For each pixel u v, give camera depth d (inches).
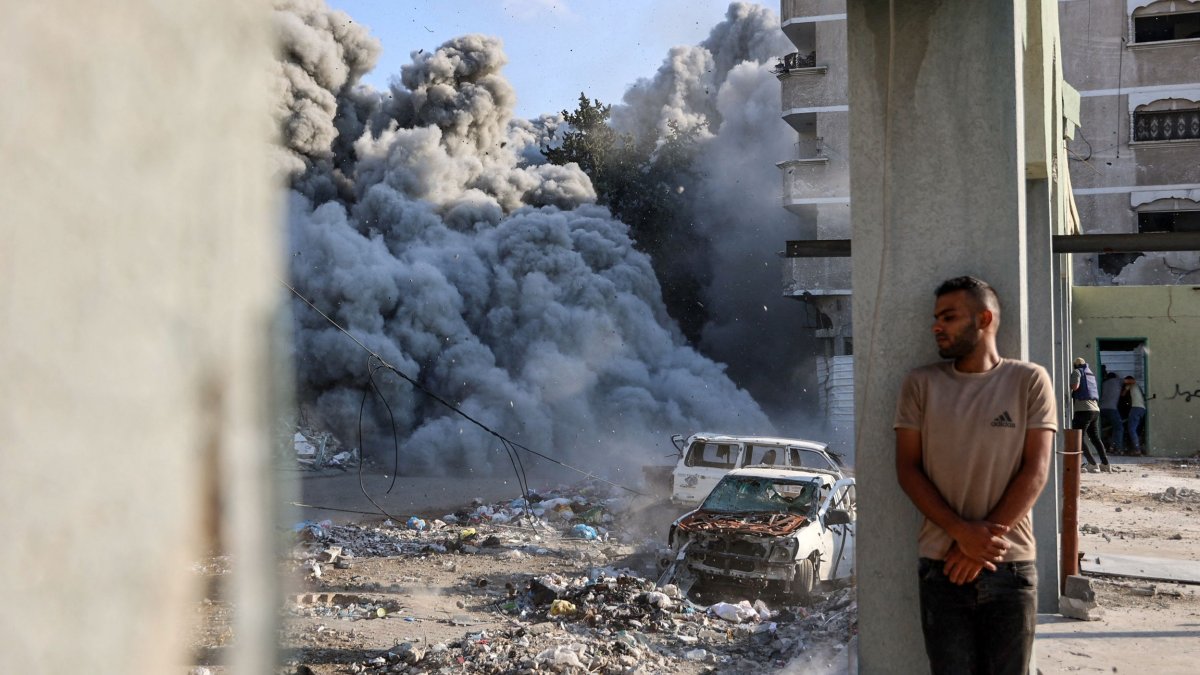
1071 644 220.1
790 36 1378.0
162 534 14.3
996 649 121.3
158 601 14.2
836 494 468.8
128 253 14.1
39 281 13.2
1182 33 1311.5
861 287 145.9
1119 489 624.7
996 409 122.5
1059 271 393.4
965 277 128.5
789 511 455.2
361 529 586.6
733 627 339.6
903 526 142.6
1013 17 140.3
